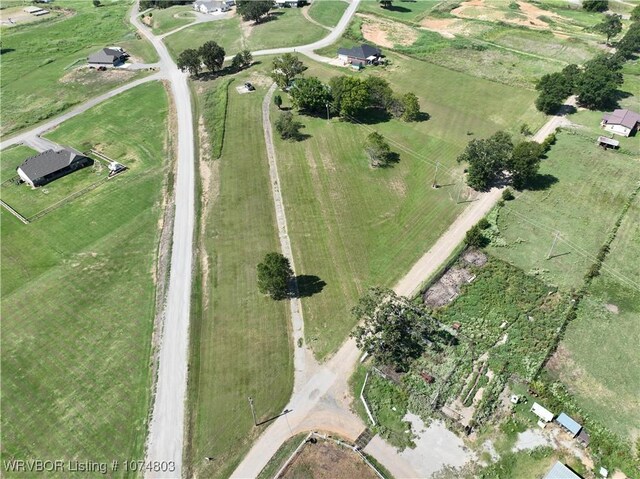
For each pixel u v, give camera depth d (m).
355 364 62.25
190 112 126.06
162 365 63.56
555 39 161.12
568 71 124.06
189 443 54.91
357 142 107.94
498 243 79.75
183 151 109.06
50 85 146.62
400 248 79.88
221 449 54.09
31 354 65.94
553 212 86.19
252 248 81.12
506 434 54.00
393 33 172.25
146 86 143.25
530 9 195.38
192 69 141.62
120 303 73.00
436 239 81.31
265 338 66.06
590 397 57.22
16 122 126.44
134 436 55.94
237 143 109.56
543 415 54.56
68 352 66.00
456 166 99.62
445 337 64.62
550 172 96.56
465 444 53.41
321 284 73.81
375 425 55.44
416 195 91.56
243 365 62.78
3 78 152.62
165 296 73.56
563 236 80.88
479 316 67.62
